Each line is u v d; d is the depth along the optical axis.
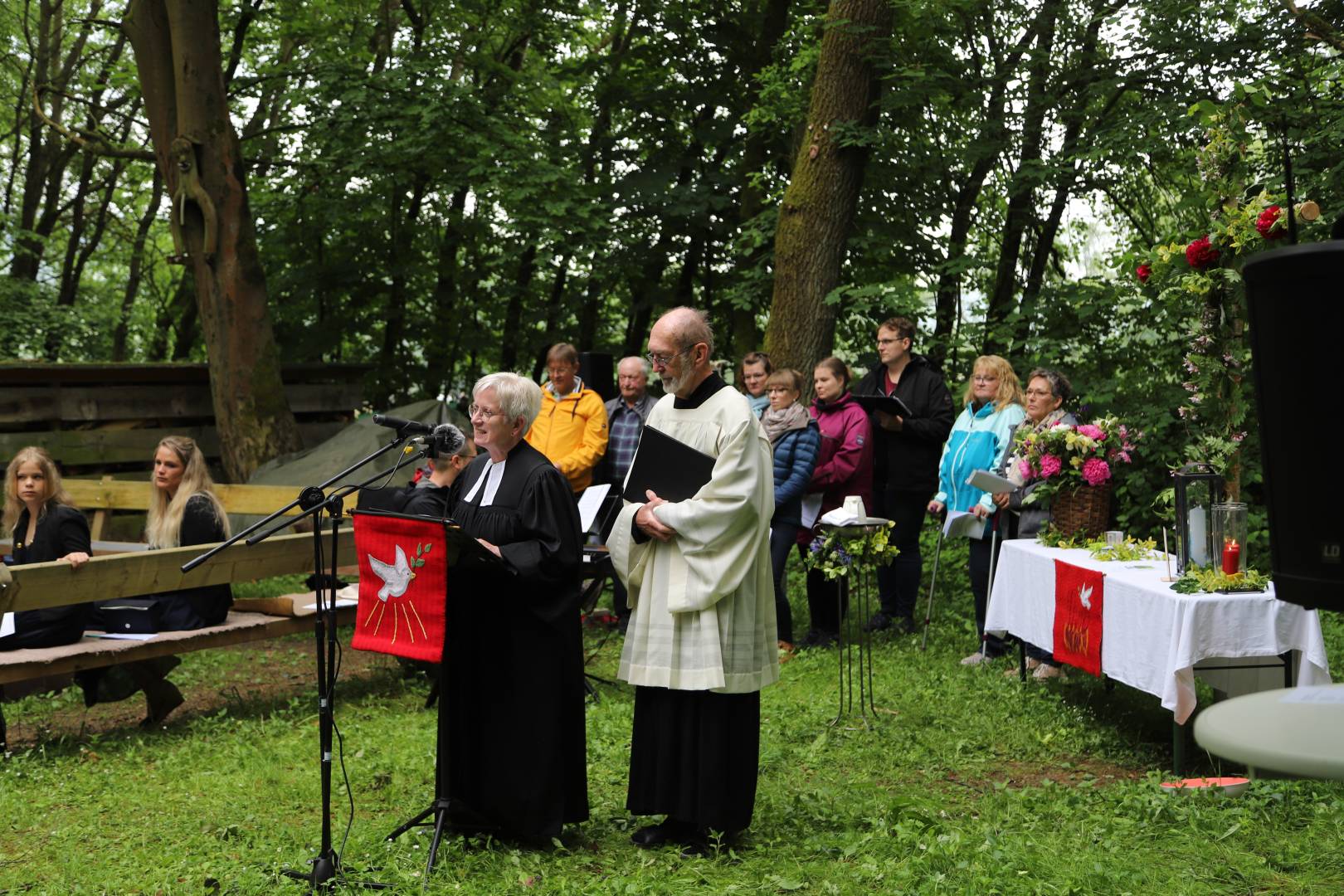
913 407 8.01
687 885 3.77
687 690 4.04
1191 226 5.97
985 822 4.35
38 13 19.56
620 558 4.14
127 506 9.95
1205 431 5.58
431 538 3.81
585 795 4.23
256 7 15.38
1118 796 4.54
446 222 16.70
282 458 10.73
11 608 5.36
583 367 8.58
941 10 10.95
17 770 5.27
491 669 4.10
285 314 15.79
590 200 13.84
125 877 4.00
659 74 15.98
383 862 3.98
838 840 4.17
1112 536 6.15
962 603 8.91
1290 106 9.12
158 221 21.05
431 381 16.77
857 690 6.45
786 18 15.14
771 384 7.57
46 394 11.16
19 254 18.34
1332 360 1.39
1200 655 4.65
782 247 10.87
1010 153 11.98
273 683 7.38
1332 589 1.40
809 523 7.77
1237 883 3.67
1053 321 10.65
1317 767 1.10
